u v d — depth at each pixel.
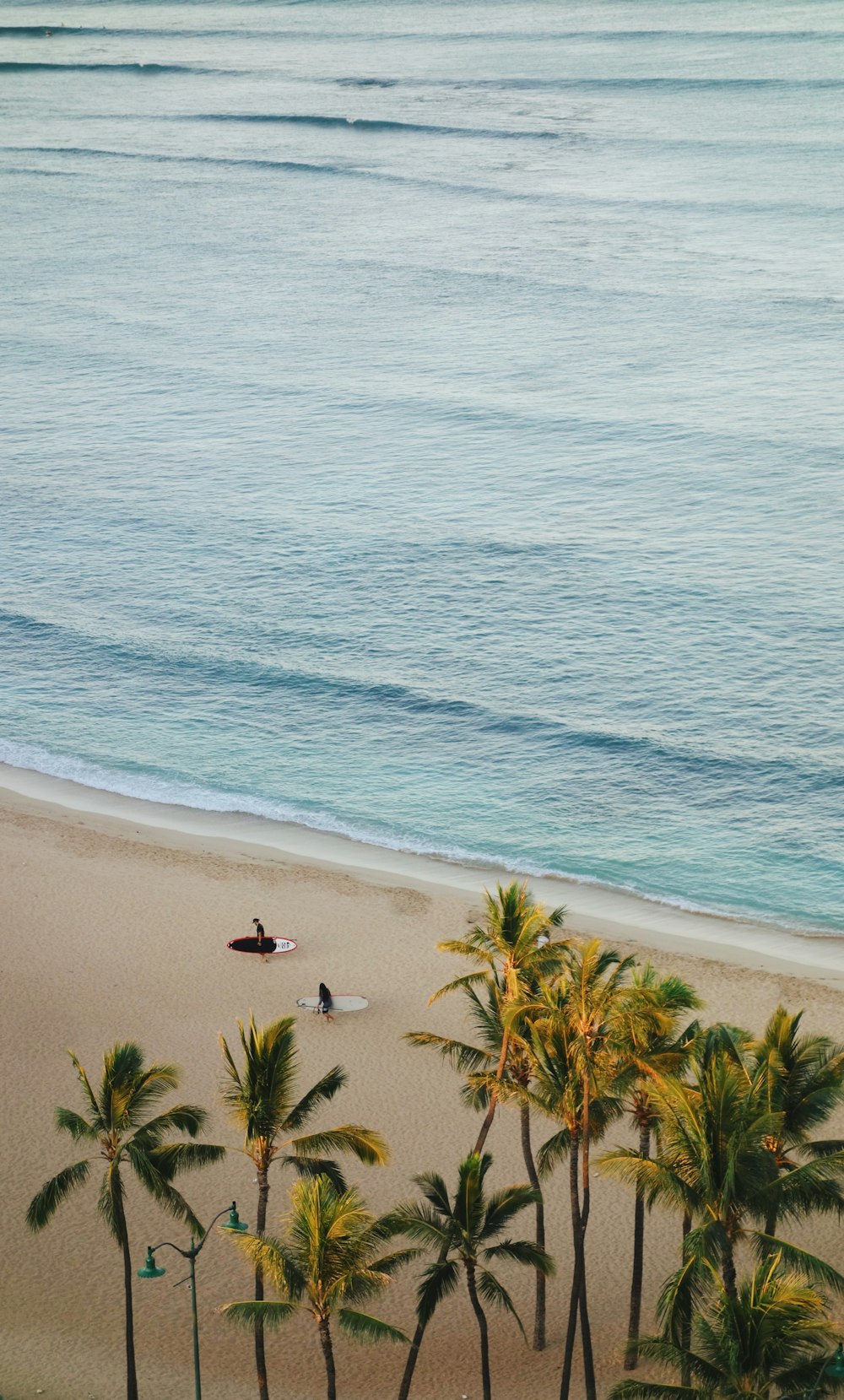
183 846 58.16
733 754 64.25
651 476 94.62
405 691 71.12
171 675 73.81
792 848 57.38
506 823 60.12
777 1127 27.52
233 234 163.12
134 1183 37.56
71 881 54.91
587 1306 31.70
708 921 52.56
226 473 99.31
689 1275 25.59
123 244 160.62
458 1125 40.09
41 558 87.25
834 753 63.81
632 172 176.00
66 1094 41.09
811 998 46.69
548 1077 29.30
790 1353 23.83
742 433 100.19
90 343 128.00
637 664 72.38
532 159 187.12
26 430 108.00
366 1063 42.97
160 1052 43.38
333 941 50.38
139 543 89.00
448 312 132.00
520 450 100.19
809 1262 25.91
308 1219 25.69
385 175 185.12
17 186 188.50
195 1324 29.16
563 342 121.88
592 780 63.12
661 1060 28.91
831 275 133.25
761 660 71.94
